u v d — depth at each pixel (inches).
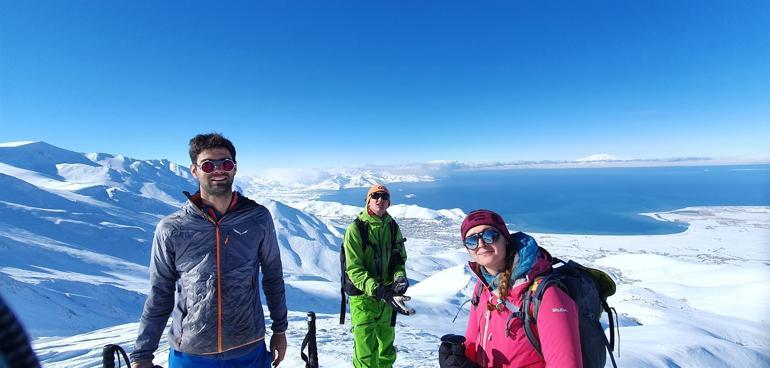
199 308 126.3
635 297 3147.1
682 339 905.5
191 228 127.4
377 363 208.8
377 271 208.1
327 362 286.8
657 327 1154.7
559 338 88.3
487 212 111.5
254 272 137.8
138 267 3892.7
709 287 4343.0
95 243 4613.7
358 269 202.4
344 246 214.8
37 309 1657.2
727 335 1844.2
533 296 98.7
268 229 142.7
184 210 131.2
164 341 392.2
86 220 5457.7
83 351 512.4
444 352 117.3
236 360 132.5
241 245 132.0
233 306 129.7
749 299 3678.6
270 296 149.6
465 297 2444.6
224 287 128.3
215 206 134.3
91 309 1916.8
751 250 7721.5
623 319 2361.0
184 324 127.5
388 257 210.1
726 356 808.9
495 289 109.0
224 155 130.6
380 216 214.7
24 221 4547.2
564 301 93.0
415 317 1326.3
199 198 135.6
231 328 129.5
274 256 148.3
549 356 89.0
